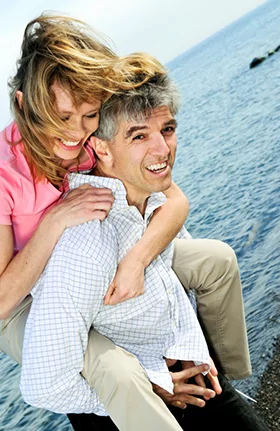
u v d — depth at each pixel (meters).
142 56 2.43
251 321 5.80
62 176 2.69
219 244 3.16
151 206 2.73
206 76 45.00
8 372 8.74
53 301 2.27
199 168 15.36
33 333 2.29
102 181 2.57
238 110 21.98
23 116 2.47
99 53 2.41
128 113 2.35
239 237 8.77
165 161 2.48
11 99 2.50
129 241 2.61
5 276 2.51
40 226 2.50
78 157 2.66
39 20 2.44
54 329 2.26
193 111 28.39
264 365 4.79
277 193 10.11
